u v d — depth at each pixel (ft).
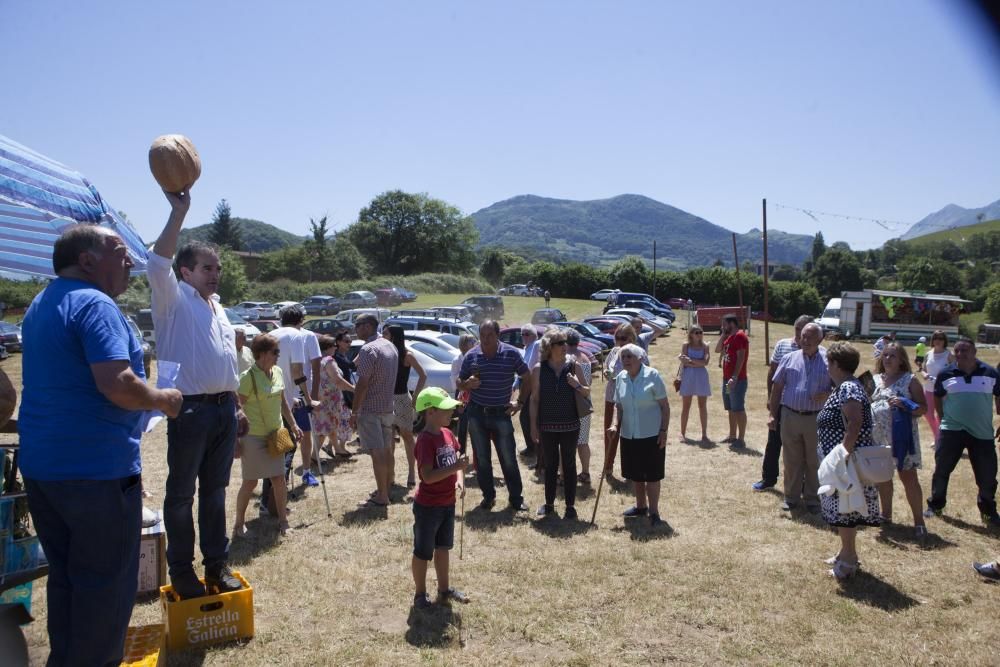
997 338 141.08
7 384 11.87
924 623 15.26
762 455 32.27
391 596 16.46
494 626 14.94
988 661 13.60
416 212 306.35
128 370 9.54
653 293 208.54
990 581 17.54
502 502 24.54
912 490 21.01
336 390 30.73
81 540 9.68
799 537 20.77
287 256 248.73
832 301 150.71
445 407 15.28
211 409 13.38
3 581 11.19
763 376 70.28
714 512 23.26
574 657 13.71
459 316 100.01
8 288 107.04
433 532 15.51
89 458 9.60
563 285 235.61
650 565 18.45
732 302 219.00
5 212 15.66
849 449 16.87
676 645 14.32
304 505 23.70
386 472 23.49
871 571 18.13
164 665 12.48
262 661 13.21
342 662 13.32
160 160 11.80
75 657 9.69
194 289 13.50
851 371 18.44
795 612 15.78
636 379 21.98
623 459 22.25
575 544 20.10
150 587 15.90
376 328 25.02
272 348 19.76
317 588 16.74
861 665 13.50
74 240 10.02
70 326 9.57
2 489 11.33
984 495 22.04
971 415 21.94
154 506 23.70
